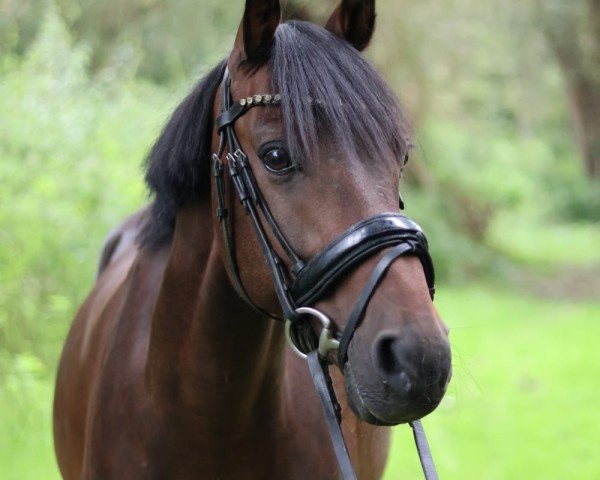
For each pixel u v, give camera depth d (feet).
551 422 22.36
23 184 19.86
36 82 22.58
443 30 43.57
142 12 39.55
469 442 20.80
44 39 24.26
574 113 65.26
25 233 19.02
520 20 47.21
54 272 20.03
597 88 59.31
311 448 7.50
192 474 7.30
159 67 39.70
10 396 18.48
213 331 6.95
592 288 47.19
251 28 6.47
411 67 42.98
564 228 77.00
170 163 6.95
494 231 60.34
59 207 19.79
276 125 6.16
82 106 22.75
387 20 41.19
